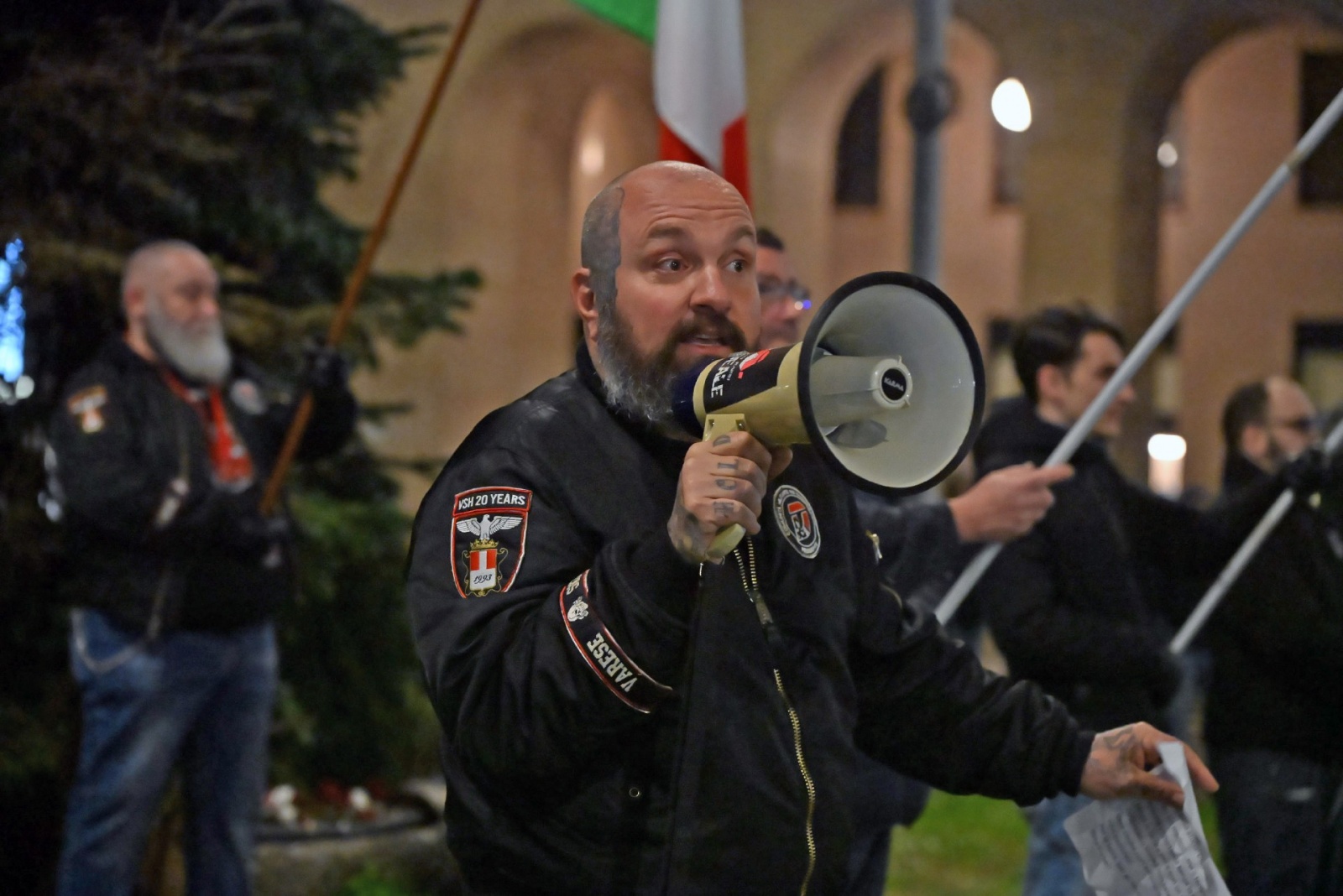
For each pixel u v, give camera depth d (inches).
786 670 76.0
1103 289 500.7
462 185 514.6
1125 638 139.7
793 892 73.4
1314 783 152.8
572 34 518.0
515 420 78.4
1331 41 617.6
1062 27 501.7
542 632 68.3
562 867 72.6
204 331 156.5
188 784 157.2
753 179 518.9
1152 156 521.0
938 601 137.5
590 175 634.2
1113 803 87.9
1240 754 155.2
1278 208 630.5
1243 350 634.8
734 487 64.7
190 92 191.0
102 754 148.5
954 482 504.4
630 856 72.0
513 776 69.9
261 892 193.3
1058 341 152.5
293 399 175.0
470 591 73.2
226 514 151.6
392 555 220.4
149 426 151.3
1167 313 127.6
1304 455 156.8
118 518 147.1
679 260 76.3
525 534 73.8
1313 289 626.2
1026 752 86.2
